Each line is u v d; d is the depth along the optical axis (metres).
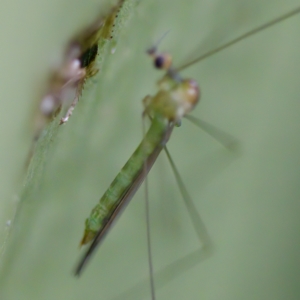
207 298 0.09
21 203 0.08
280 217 0.09
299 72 0.09
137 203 0.09
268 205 0.09
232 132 0.09
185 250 0.09
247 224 0.09
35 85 0.08
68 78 0.08
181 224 0.09
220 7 0.08
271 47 0.09
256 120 0.09
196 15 0.08
